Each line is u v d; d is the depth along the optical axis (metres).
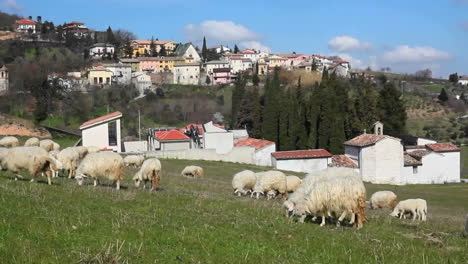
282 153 61.16
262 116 86.19
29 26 195.25
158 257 9.86
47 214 12.94
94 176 21.80
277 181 27.28
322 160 60.78
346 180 15.67
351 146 59.41
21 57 134.62
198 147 70.62
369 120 75.94
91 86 121.94
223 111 120.12
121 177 22.09
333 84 79.88
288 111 77.56
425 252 11.87
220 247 11.10
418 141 71.06
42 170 20.58
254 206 20.00
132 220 13.20
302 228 14.69
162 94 129.25
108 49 185.75
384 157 56.28
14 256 9.03
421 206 26.42
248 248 11.13
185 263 9.59
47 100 101.62
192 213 16.17
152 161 24.77
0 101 99.38
